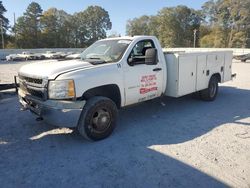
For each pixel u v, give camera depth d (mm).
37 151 4598
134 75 5609
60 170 3941
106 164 4105
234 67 21141
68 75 4586
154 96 6262
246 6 72938
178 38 97250
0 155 4453
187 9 96875
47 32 91500
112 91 5410
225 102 8180
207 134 5312
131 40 5797
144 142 4930
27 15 88375
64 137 5227
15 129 5703
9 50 48781
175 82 6547
